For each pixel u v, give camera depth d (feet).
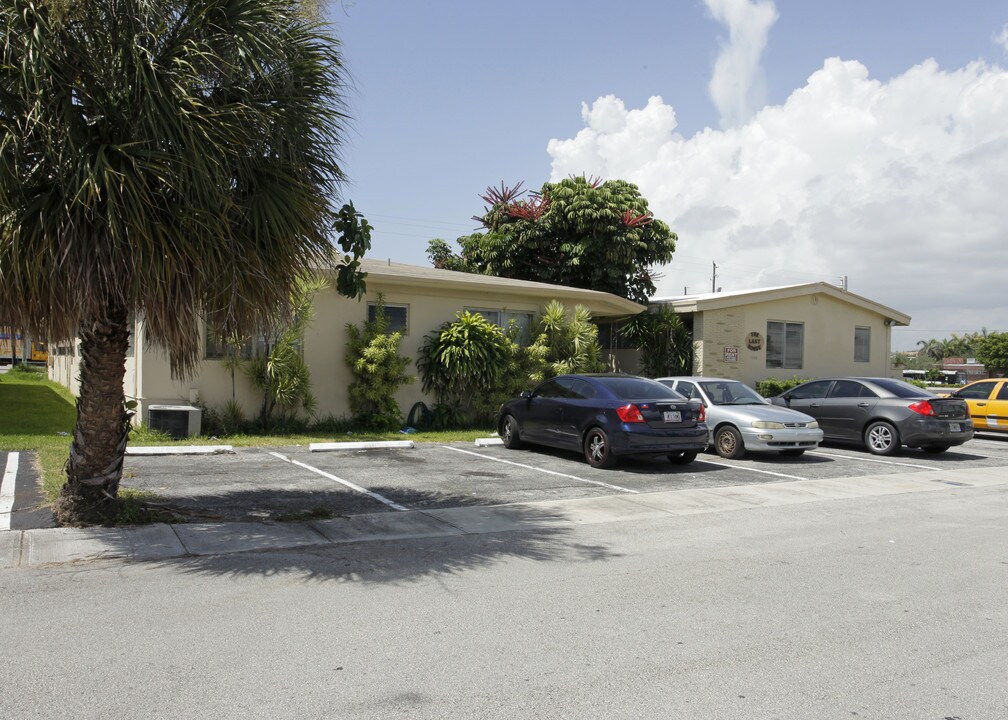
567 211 86.17
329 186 24.72
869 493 33.76
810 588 19.34
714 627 16.39
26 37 19.20
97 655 14.25
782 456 45.55
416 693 12.94
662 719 12.19
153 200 20.54
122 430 24.30
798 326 76.33
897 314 81.71
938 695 13.16
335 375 51.47
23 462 33.81
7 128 19.77
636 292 88.22
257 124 22.11
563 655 14.71
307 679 13.39
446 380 54.90
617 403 37.91
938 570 21.15
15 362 129.18
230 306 22.31
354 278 26.43
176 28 21.43
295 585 18.93
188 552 21.59
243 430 47.55
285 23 23.18
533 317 61.67
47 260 20.13
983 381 61.46
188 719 11.86
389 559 21.61
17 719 11.73
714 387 46.80
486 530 25.40
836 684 13.57
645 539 24.58
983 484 37.04
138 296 21.02
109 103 20.27
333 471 36.27
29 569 19.63
